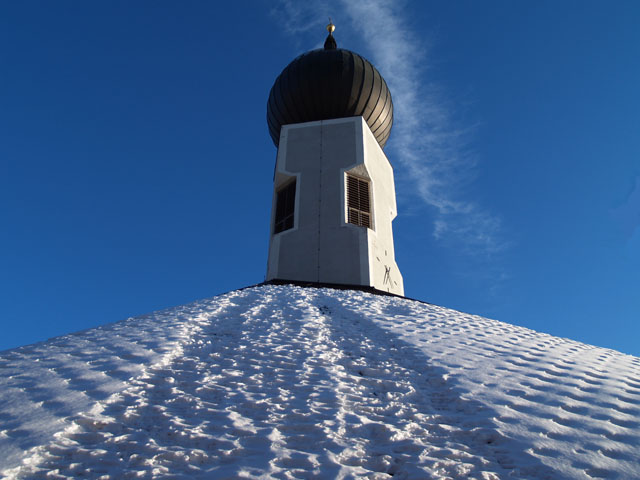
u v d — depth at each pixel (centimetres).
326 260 2006
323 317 1254
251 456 556
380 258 2098
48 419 620
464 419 692
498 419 680
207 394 742
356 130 2398
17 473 502
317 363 902
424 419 688
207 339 1036
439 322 1301
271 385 787
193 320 1176
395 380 845
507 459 578
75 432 600
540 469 551
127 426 627
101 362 871
